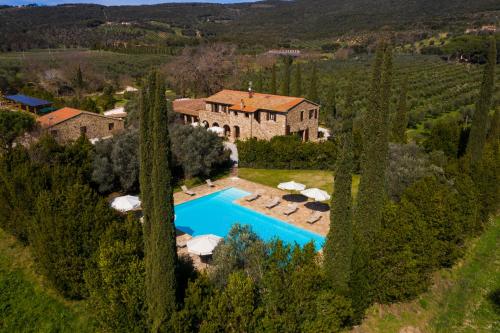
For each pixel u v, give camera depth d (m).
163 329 15.59
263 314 16.98
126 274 17.70
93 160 35.28
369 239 21.19
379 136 21.00
